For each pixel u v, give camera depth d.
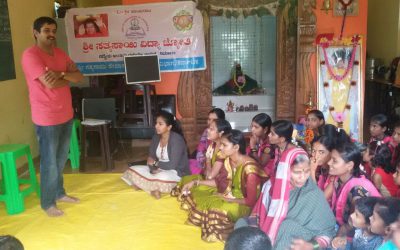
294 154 1.95
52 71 3.06
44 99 3.13
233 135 2.67
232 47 6.36
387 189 2.81
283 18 5.36
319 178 2.48
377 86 6.33
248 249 1.16
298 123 4.91
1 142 4.27
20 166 4.58
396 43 6.23
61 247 2.72
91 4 8.06
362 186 2.13
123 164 4.75
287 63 5.48
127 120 5.52
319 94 5.20
